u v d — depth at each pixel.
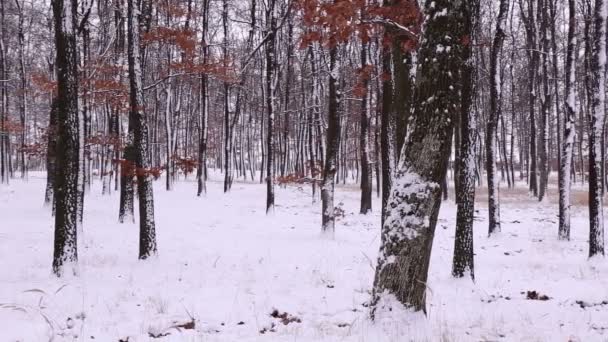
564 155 16.91
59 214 9.91
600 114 12.94
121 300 8.06
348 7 8.22
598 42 12.91
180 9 16.05
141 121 12.06
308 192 36.41
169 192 32.41
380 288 6.55
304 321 7.06
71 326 6.57
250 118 50.22
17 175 48.28
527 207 28.56
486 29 27.98
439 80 6.44
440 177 6.55
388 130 13.30
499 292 9.40
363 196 24.59
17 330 6.33
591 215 13.15
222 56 19.14
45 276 9.96
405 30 8.72
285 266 11.72
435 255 14.10
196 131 52.50
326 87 40.44
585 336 6.50
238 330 6.55
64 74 9.88
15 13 31.95
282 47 33.97
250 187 38.06
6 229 16.61
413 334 6.06
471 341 6.12
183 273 10.58
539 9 27.17
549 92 31.34
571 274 11.33
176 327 6.58
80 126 14.73
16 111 45.91
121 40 20.67
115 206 23.94
